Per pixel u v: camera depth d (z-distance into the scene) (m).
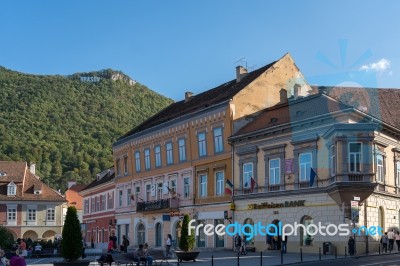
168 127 59.75
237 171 49.47
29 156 158.00
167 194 59.25
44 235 91.75
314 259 35.12
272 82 53.22
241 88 51.84
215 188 52.16
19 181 93.19
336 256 35.94
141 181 64.94
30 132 170.88
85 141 177.50
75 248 28.95
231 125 50.25
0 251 29.72
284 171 44.78
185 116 56.50
